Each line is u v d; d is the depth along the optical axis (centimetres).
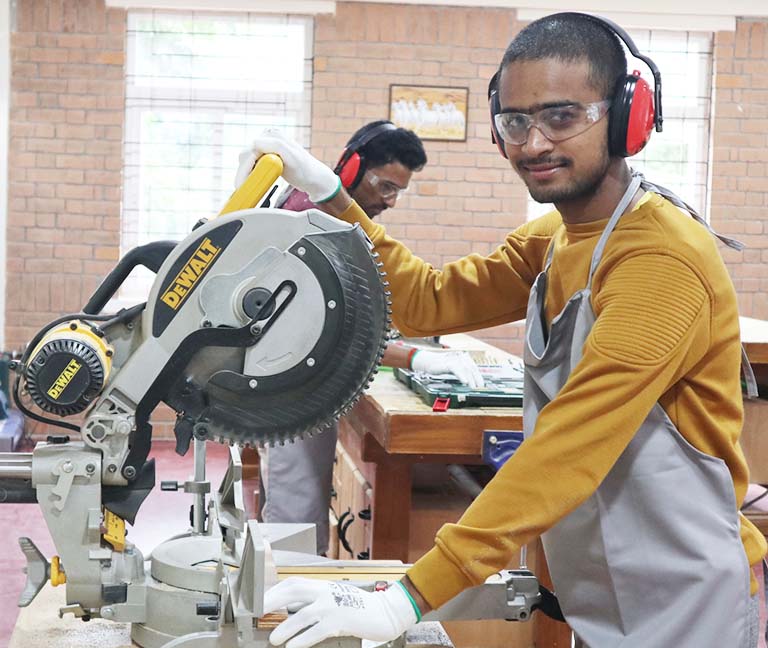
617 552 130
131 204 622
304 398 125
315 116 621
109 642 136
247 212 122
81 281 618
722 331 127
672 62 643
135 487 128
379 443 235
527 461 119
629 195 130
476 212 634
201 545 144
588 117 125
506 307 166
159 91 616
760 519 339
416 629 147
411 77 624
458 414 216
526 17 625
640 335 119
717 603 127
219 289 121
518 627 235
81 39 605
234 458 145
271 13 615
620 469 129
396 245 166
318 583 118
